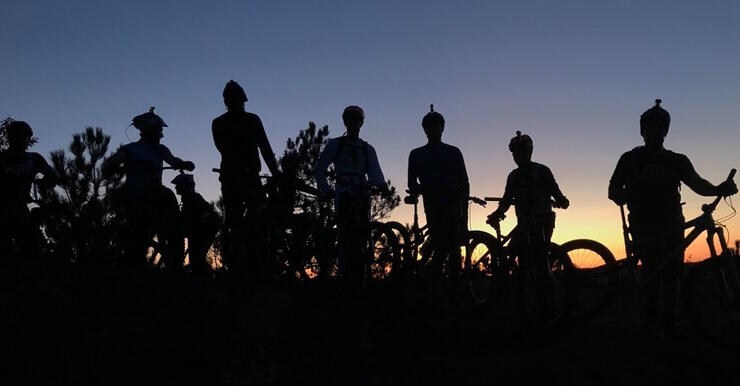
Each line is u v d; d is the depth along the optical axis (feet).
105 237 24.18
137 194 22.04
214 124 21.93
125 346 17.06
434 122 23.85
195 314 18.62
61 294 18.95
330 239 23.58
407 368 18.07
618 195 19.90
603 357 18.10
